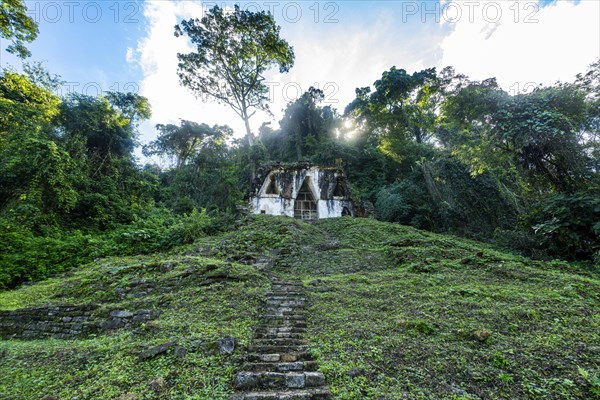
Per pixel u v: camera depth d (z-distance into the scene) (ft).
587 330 13.14
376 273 25.95
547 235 29.91
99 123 64.08
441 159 59.88
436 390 10.23
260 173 69.00
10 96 51.29
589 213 26.66
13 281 30.09
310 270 29.63
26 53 41.93
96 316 19.44
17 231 36.11
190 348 13.53
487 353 12.04
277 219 49.24
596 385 9.43
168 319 17.56
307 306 19.12
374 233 44.09
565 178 32.22
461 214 53.78
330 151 88.58
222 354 13.24
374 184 85.92
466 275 23.12
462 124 44.50
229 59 91.56
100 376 12.08
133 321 18.35
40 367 13.48
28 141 42.96
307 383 10.98
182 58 88.53
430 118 94.02
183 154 109.40
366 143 100.89
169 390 10.80
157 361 12.80
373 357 12.55
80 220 49.34
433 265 25.53
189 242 41.60
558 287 18.99
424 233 46.11
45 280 30.04
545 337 12.82
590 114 31.09
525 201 45.19
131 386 11.19
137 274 26.81
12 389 11.76
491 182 51.49
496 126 34.99
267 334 15.31
